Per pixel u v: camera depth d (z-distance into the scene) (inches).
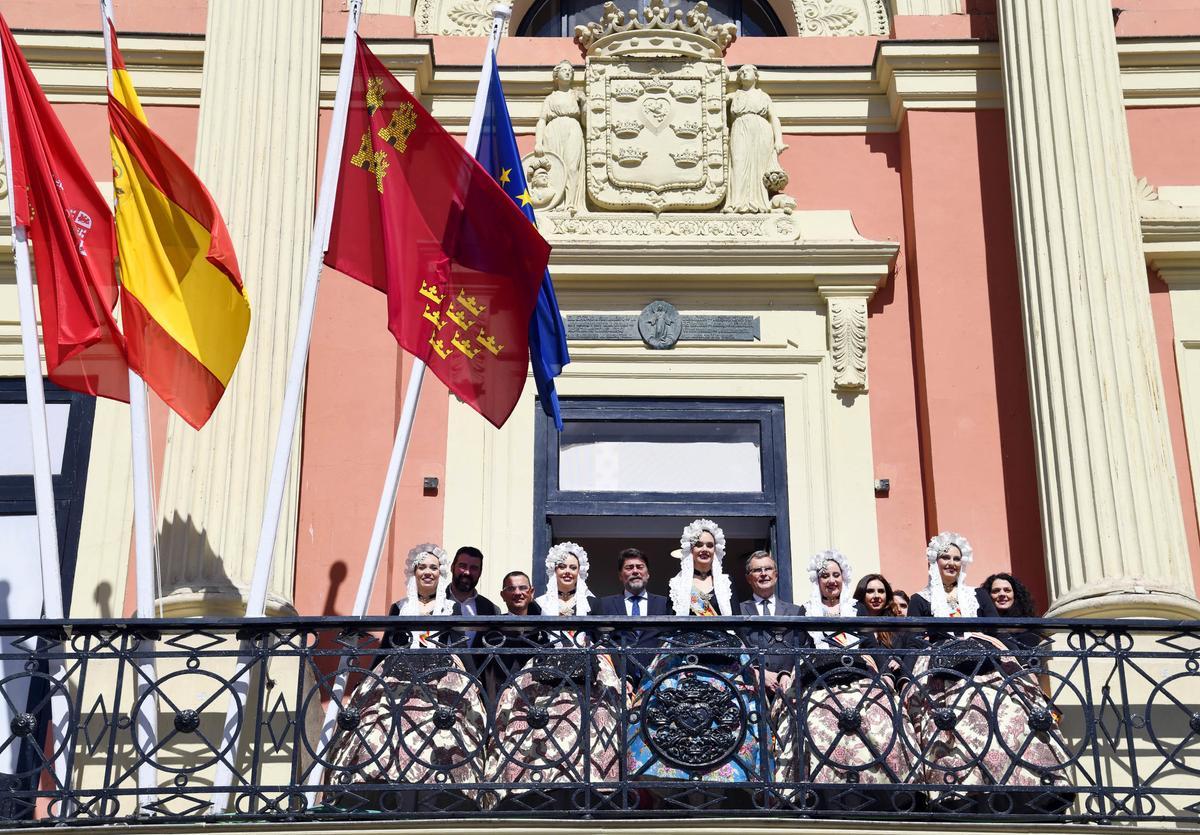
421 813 318.0
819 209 478.6
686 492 446.9
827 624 331.6
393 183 382.9
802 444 450.3
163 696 331.6
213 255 376.8
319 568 434.6
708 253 461.1
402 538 439.2
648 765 327.0
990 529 435.8
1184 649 335.9
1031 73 452.1
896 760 332.5
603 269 461.1
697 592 368.2
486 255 380.8
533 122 486.9
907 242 473.4
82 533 435.5
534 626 333.7
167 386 372.2
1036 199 438.6
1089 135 442.3
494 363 377.4
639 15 520.7
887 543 441.4
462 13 511.2
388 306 376.8
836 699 331.3
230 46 458.0
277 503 358.9
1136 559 394.0
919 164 474.6
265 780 360.2
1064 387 416.2
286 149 446.3
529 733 335.0
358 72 389.1
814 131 487.2
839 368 455.2
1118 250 430.0
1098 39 455.2
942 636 347.3
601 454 452.1
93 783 356.5
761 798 334.3
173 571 395.9
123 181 376.8
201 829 316.5
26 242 370.9
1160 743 331.3
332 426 448.5
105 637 355.9
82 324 372.5
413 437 450.0
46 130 380.8
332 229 379.9
